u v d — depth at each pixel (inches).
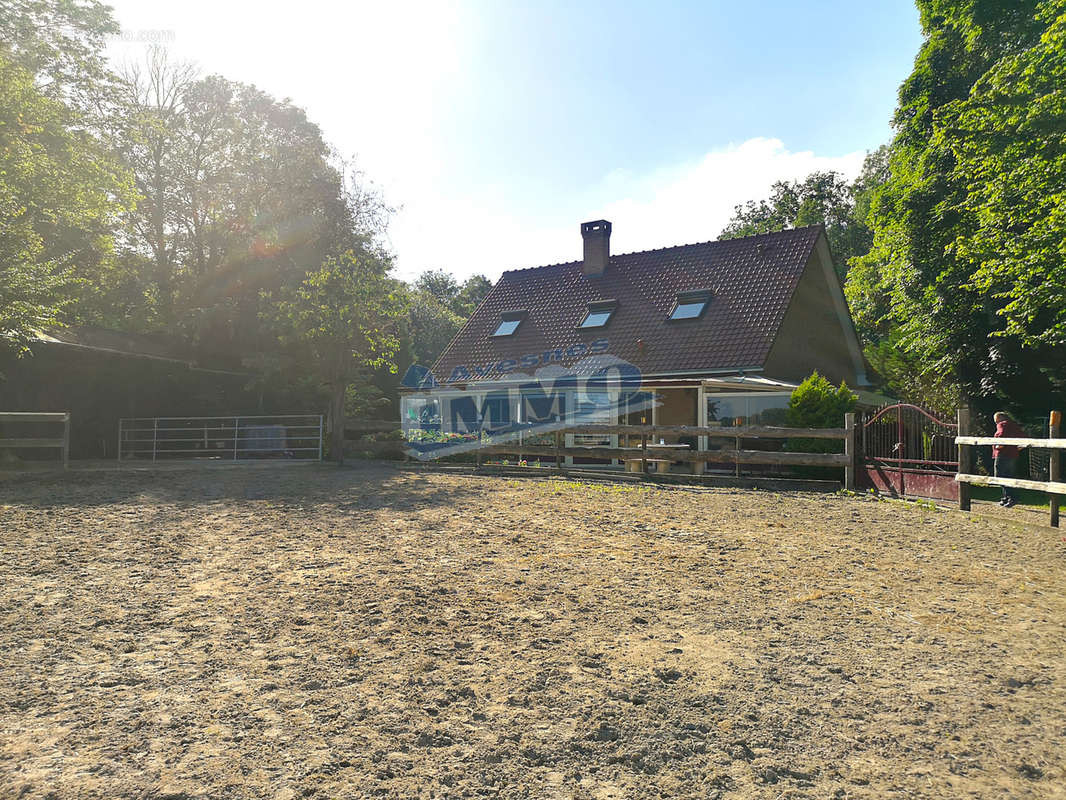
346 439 773.3
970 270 775.7
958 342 808.9
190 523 317.4
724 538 296.8
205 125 1187.3
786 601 205.9
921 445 484.7
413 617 186.2
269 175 1122.7
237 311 983.0
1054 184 610.2
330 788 104.5
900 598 210.2
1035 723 129.2
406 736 121.2
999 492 569.9
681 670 152.6
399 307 681.6
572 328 898.7
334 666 152.3
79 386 743.1
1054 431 321.1
